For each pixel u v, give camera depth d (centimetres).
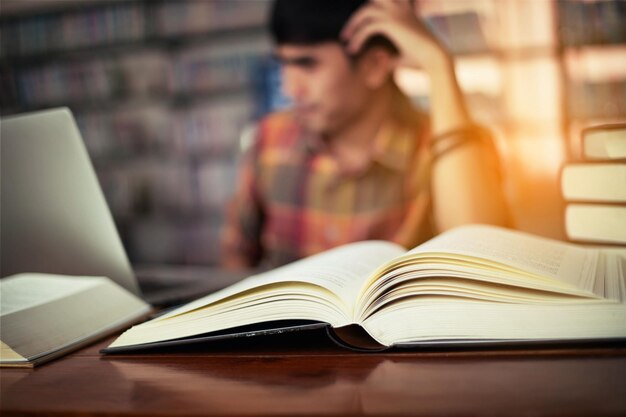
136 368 44
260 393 37
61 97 360
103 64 354
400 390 36
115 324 58
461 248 48
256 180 273
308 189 260
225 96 335
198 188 344
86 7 350
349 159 253
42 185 66
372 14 256
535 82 267
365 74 257
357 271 56
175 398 37
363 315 46
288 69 273
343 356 44
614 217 62
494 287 45
